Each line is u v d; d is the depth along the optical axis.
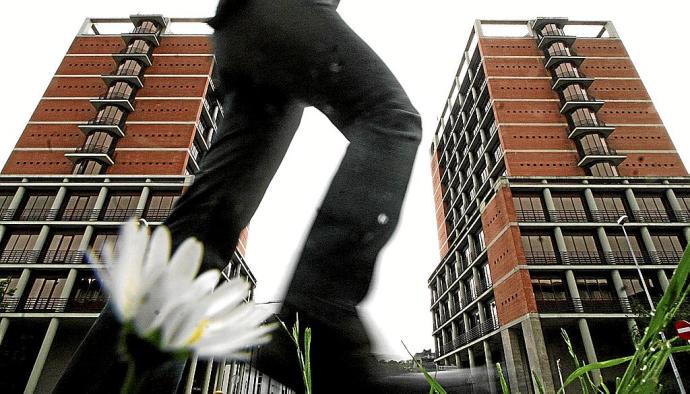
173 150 28.94
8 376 22.72
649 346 0.42
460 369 0.78
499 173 31.14
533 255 24.03
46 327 23.88
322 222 0.84
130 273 0.27
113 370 0.76
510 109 31.25
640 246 24.41
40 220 25.66
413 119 0.98
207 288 0.28
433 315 42.75
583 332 21.42
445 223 44.56
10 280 23.28
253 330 0.28
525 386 21.64
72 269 23.78
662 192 26.22
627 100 31.19
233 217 1.07
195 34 35.22
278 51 1.08
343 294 0.76
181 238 1.00
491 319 26.97
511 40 35.44
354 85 1.03
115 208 26.41
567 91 31.42
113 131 29.02
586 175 27.77
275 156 1.18
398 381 0.73
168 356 0.26
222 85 1.26
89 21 36.47
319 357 0.71
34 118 30.27
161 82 32.47
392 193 0.85
